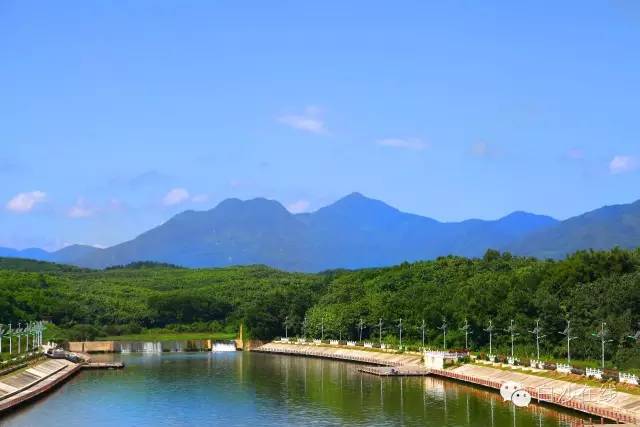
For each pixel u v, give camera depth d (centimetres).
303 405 19912
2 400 19225
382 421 17425
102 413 18925
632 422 15162
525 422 16588
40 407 19762
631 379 17712
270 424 17375
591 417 16575
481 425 16525
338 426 17000
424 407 19150
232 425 17350
